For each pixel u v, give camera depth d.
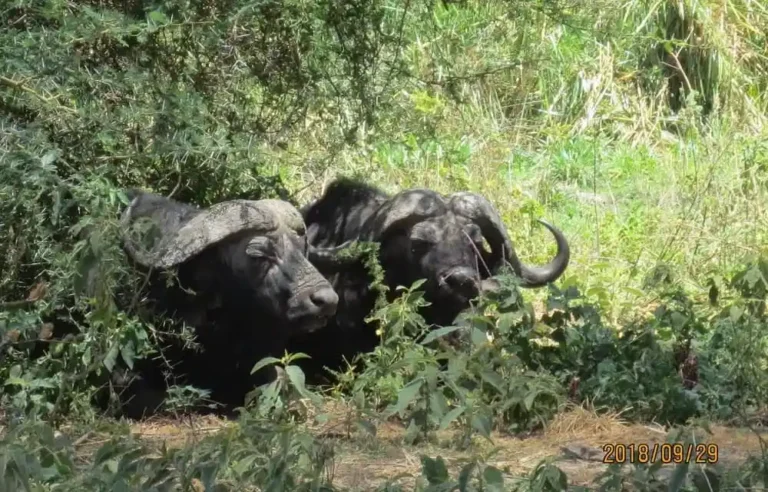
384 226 11.39
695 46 20.50
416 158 17.56
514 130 20.33
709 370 10.96
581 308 11.38
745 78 22.02
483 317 10.42
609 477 8.48
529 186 18.27
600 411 10.80
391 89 12.52
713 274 14.93
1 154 10.06
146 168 11.70
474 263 11.38
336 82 12.36
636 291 12.18
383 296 11.04
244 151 11.42
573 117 21.14
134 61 11.14
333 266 11.30
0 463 7.44
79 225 9.88
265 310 10.59
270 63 11.84
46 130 10.70
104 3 11.41
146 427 10.37
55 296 10.19
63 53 10.43
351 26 11.91
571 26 13.04
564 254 12.26
